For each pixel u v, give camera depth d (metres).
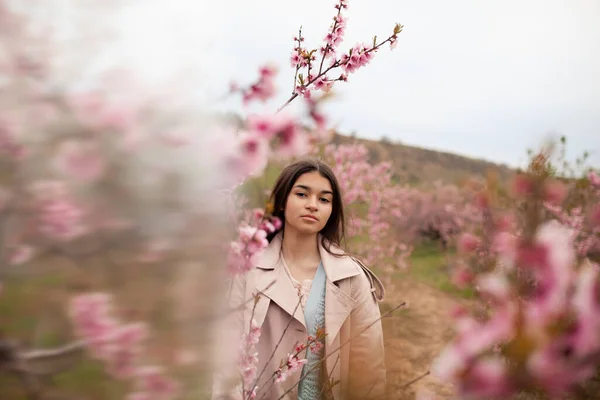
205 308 1.10
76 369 0.99
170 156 1.01
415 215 8.30
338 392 1.64
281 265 1.75
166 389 1.05
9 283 0.97
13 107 0.96
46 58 0.98
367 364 1.72
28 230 0.98
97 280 1.01
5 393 0.94
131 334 1.03
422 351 2.41
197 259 1.07
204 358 1.12
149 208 1.02
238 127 1.05
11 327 0.97
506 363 0.49
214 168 1.04
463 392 0.49
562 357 0.47
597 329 0.47
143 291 1.04
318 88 2.00
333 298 1.70
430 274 6.21
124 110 0.98
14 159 0.96
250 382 1.45
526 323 0.50
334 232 1.89
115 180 1.00
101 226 1.00
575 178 3.41
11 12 0.98
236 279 1.69
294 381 1.63
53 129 0.98
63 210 0.97
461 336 0.53
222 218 1.10
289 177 1.78
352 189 6.32
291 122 1.03
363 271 1.87
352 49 2.04
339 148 6.22
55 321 1.00
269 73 1.24
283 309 1.68
